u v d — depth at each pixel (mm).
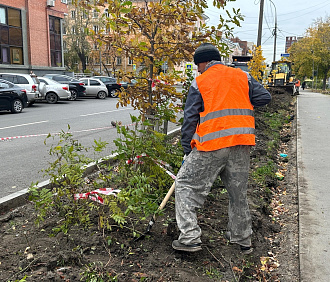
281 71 30172
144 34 4770
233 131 2971
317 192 5148
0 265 2955
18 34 30328
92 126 11703
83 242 3289
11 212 4113
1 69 28500
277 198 5309
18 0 29984
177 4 4602
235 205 3260
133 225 3668
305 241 3703
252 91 3176
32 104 19969
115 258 3107
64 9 35500
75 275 2789
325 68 59000
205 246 3453
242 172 3121
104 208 3896
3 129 10930
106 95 28281
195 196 3113
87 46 50719
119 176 4449
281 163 7242
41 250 3191
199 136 3035
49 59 33656
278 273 3273
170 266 3078
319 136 9578
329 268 3211
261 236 3869
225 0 4547
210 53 3180
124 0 4031
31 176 5812
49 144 8516
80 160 3965
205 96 2998
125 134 4129
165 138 5094
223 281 2941
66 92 22453
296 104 20109
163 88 4918
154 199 3881
